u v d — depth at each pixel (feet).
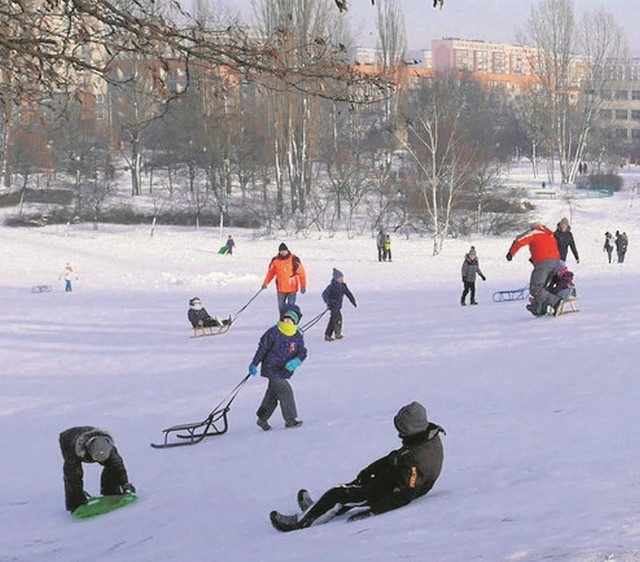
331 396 50.85
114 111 145.48
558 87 344.28
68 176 271.28
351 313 97.71
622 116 533.55
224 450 39.96
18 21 20.88
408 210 231.50
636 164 462.19
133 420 50.62
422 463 23.75
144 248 202.08
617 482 22.20
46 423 52.06
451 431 36.09
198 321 87.71
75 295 133.18
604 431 31.30
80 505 31.73
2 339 90.79
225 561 21.01
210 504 29.94
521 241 74.54
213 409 51.75
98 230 233.14
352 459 33.78
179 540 25.38
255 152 251.39
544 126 366.84
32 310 115.44
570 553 15.69
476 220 228.22
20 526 30.76
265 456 36.91
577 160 336.49
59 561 25.29
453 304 99.09
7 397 62.23
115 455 32.68
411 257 182.09
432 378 52.31
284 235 226.58
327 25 142.31
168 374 66.95
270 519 24.40
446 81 351.87
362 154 265.54
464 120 299.38
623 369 46.16
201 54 20.47
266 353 43.57
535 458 28.17
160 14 20.79
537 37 344.90
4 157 223.30
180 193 272.10
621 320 67.82
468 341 66.28
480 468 28.02
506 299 99.71
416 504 23.70
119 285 145.59
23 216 237.25
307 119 241.35
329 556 19.07
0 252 187.11
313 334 83.10
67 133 179.73
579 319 71.15
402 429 24.00
